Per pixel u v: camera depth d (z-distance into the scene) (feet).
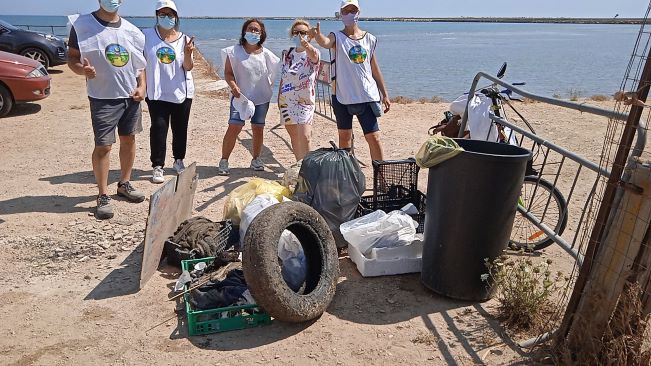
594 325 11.24
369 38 21.85
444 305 14.29
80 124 36.06
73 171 25.85
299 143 23.97
